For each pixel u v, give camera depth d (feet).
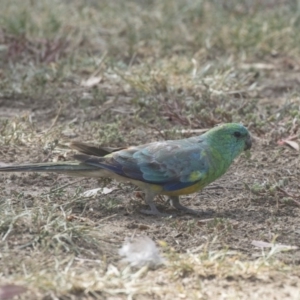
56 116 47.34
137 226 32.40
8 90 50.85
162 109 47.55
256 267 28.37
